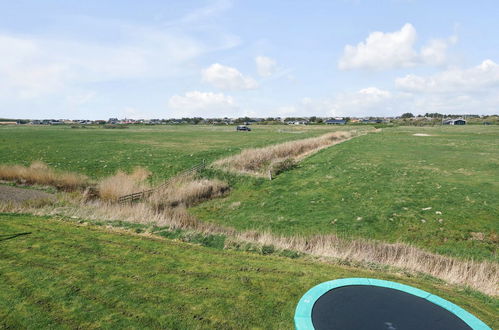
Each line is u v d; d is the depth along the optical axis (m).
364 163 37.00
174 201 24.16
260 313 7.72
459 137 70.50
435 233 17.48
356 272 10.34
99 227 13.85
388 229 18.45
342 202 23.44
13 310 7.54
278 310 7.87
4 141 58.00
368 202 22.91
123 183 25.73
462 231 17.45
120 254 10.91
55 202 19.30
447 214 19.52
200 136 80.44
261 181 30.78
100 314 7.48
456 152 45.91
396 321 6.49
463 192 23.59
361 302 7.28
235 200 26.31
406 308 7.03
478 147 51.78
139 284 8.90
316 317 6.60
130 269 9.80
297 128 122.69
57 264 9.97
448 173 30.81
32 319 7.23
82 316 7.39
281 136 77.81
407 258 12.40
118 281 9.02
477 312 8.23
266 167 36.12
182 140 68.12
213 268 10.12
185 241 12.77
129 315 7.48
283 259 11.24
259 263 10.70
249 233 15.55
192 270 9.91
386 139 66.94
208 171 32.59
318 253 12.18
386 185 26.59
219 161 35.66
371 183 27.52
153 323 7.21
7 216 14.91
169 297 8.29
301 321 6.45
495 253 15.31
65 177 28.02
